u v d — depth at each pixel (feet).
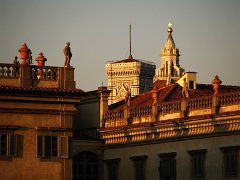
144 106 433.48
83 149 446.19
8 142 348.59
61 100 356.18
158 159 422.00
